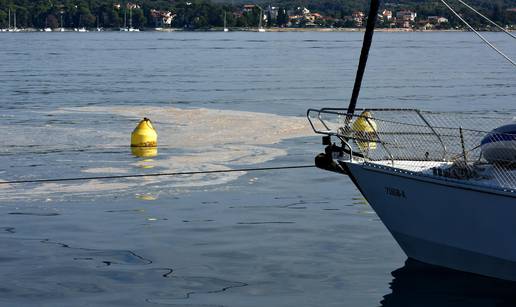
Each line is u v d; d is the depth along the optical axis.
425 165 15.41
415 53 116.00
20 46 150.38
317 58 101.81
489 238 13.86
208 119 36.78
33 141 30.09
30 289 14.05
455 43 163.88
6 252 16.25
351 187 22.62
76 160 26.12
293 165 25.61
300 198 21.20
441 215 14.42
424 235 14.88
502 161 13.84
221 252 16.30
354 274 14.84
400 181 14.84
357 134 15.94
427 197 14.50
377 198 15.41
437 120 28.86
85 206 20.06
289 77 66.38
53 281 14.48
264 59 99.75
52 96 49.31
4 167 24.86
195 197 21.12
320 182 23.23
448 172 14.27
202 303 13.41
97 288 14.12
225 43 167.25
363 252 16.25
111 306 13.24
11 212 19.47
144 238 17.33
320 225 18.44
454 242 14.45
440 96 49.06
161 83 60.09
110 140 30.31
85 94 50.69
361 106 43.44
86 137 31.11
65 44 162.00
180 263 15.56
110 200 20.69
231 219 18.95
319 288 14.12
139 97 48.38
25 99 47.38
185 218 19.00
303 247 16.66
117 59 101.38
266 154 27.45
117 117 37.88
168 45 154.75
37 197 20.97
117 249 16.52
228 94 50.50
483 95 49.62
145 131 28.75
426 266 15.18
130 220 18.80
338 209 20.05
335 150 15.91
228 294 13.83
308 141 30.30
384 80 62.59
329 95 49.81
